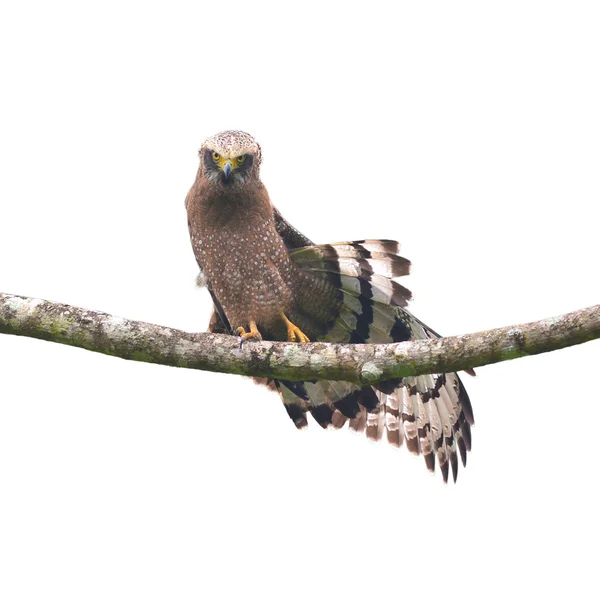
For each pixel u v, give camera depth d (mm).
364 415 11875
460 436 11602
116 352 9484
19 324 9516
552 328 8406
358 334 11547
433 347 8891
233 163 10922
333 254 10750
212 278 11531
